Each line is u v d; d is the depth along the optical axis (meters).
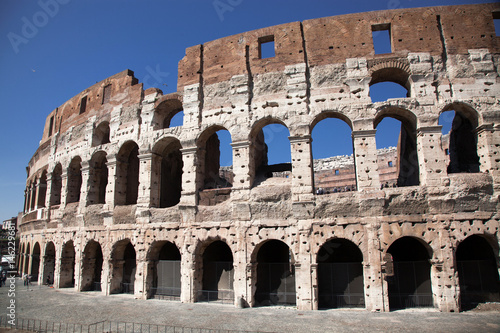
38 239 50.12
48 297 36.53
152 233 34.69
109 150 39.94
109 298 34.84
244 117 33.31
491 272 28.81
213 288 33.31
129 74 41.69
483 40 31.42
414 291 28.81
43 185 55.91
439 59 31.14
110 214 37.88
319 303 29.67
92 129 43.47
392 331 21.73
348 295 29.20
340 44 32.91
